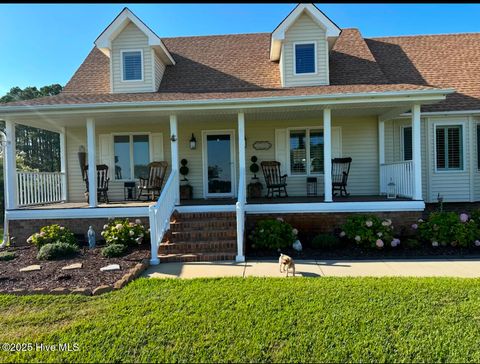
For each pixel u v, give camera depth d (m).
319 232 7.79
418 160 7.64
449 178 10.34
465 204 10.26
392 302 3.93
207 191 10.59
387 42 12.70
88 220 7.90
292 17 9.28
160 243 6.62
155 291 4.43
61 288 4.57
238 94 8.16
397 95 7.21
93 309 3.91
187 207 7.80
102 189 9.38
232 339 3.25
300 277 4.98
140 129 10.59
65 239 7.14
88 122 8.00
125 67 10.01
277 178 10.34
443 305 3.86
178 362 2.96
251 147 10.52
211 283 4.71
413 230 7.61
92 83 10.68
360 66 10.12
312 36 9.47
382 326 3.43
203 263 6.04
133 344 3.19
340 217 7.77
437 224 6.92
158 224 6.49
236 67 10.89
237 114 8.51
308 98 7.31
